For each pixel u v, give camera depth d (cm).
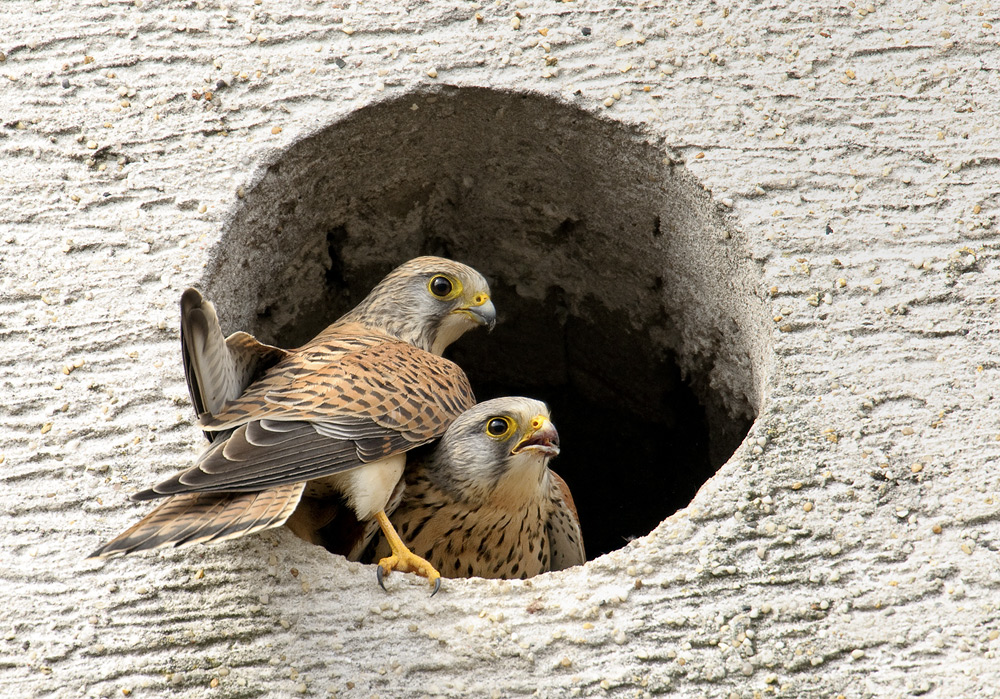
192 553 655
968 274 761
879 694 607
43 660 625
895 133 821
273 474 607
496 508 777
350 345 756
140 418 705
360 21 870
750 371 835
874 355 729
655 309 956
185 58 850
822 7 881
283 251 897
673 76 845
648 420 1032
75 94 832
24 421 703
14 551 659
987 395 712
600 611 632
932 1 887
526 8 877
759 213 785
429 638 626
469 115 865
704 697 609
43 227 777
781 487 676
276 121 825
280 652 624
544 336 1066
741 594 638
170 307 745
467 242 1020
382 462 691
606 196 907
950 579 643
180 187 794
